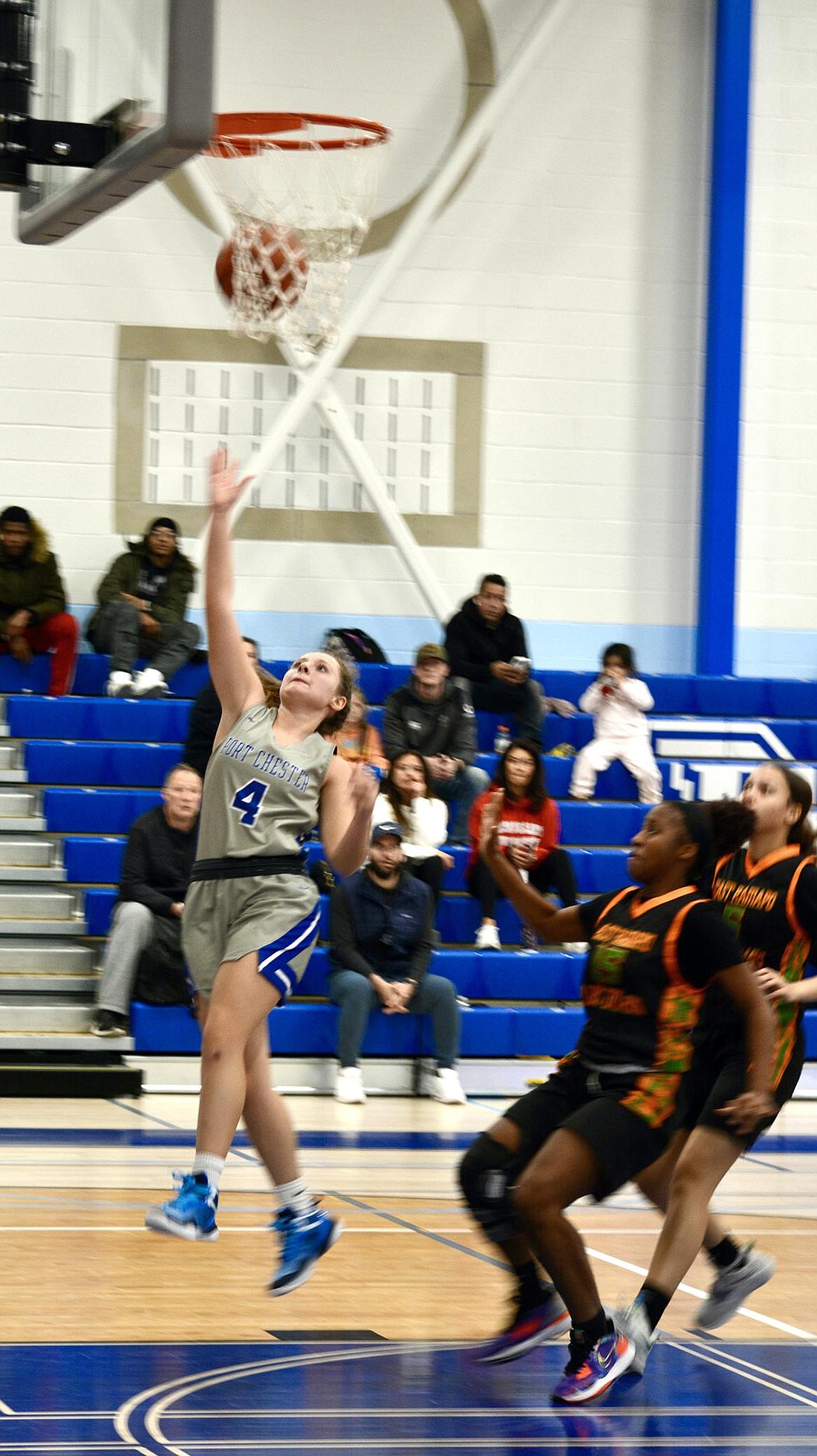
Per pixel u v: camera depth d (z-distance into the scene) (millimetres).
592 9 15227
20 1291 5703
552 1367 5172
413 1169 8359
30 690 13273
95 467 14391
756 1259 5445
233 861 5094
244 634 14570
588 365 15258
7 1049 10406
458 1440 4375
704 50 15391
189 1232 4789
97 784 12594
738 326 15172
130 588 13625
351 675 5414
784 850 5578
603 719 13703
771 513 15531
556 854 11797
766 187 15492
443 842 12062
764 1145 9664
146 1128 9188
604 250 15266
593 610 15289
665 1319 5824
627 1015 4961
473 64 14906
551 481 15219
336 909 10719
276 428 14359
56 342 14336
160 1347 5113
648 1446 4414
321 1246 5207
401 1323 5539
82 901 11531
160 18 6523
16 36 7383
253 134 10352
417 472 14992
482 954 11438
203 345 14555
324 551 14750
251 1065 5191
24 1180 7648
